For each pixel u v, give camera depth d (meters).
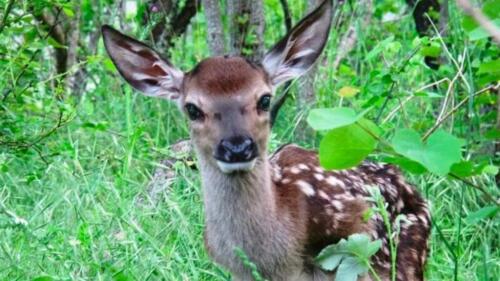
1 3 11.50
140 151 11.84
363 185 9.45
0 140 11.46
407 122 11.34
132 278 9.54
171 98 9.50
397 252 9.45
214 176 8.84
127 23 14.19
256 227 8.83
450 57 11.02
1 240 10.12
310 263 9.08
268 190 8.82
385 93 11.05
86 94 14.20
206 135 8.70
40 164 12.12
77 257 9.77
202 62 9.02
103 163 11.81
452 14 12.59
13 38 12.88
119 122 13.14
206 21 12.54
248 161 8.43
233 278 9.20
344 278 8.18
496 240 10.74
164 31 14.05
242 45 12.78
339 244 8.27
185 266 10.00
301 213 8.96
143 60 9.53
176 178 11.32
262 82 8.80
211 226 9.02
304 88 12.41
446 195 11.26
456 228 10.76
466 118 11.60
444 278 10.13
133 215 10.64
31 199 11.65
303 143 12.31
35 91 11.72
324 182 9.22
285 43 9.22
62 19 14.01
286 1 13.60
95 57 11.73
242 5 12.72
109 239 10.19
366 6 14.32
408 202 9.83
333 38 13.49
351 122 7.06
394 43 11.41
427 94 10.77
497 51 11.27
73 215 10.73
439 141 7.25
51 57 14.43
